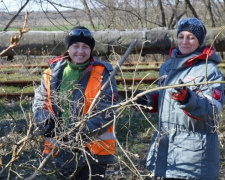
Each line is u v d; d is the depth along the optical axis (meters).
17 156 2.96
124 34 10.63
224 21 22.05
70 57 3.54
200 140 3.23
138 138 6.13
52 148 3.24
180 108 3.04
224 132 6.10
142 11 18.64
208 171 3.25
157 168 3.36
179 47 3.42
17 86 8.77
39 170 3.08
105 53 10.67
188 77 3.29
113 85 3.48
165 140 3.35
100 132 3.34
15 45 2.21
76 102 3.29
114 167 5.02
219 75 3.23
